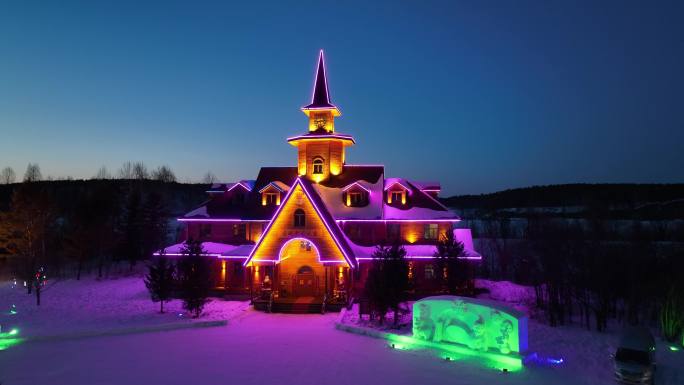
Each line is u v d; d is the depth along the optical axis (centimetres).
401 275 2816
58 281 4900
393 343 2434
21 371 1952
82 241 5209
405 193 4538
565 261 3597
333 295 3662
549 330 2838
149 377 1873
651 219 8250
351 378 1861
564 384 1773
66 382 1812
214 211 4625
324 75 4947
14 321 2980
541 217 7469
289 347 2367
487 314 2188
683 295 2616
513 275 5691
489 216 10425
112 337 2594
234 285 4194
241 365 2044
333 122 4956
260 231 4428
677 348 2392
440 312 2380
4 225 4750
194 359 2141
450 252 3497
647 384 1727
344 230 4328
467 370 1955
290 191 3684
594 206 7619
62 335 2542
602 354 2225
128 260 6253
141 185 10031
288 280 3897
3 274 5128
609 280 3244
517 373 1911
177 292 3956
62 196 9425
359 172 4731
